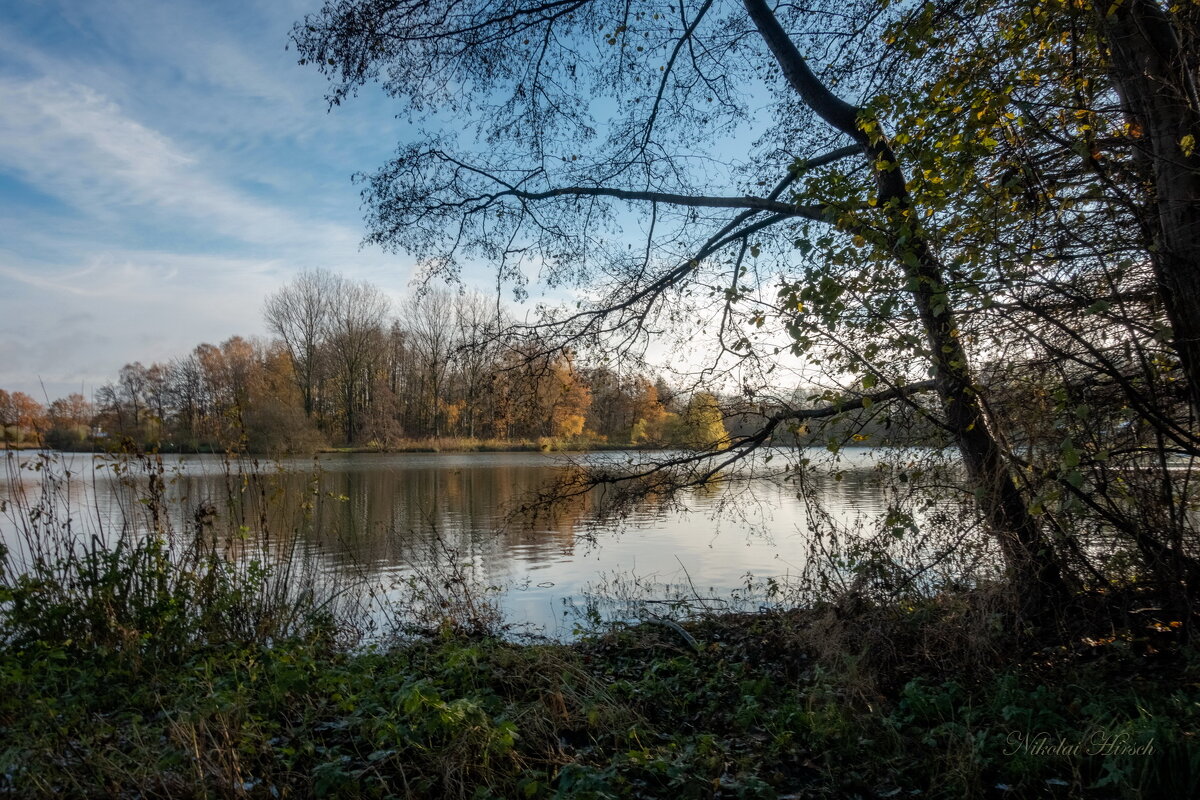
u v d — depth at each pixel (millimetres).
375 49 6957
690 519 15297
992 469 5109
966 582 5164
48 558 6707
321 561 10445
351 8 6828
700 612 8242
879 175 6008
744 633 6852
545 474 28562
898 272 4922
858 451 6027
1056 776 3639
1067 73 4918
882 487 5785
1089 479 4727
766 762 4023
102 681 5375
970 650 4668
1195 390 4402
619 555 12000
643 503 7641
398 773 3799
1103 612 4969
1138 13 4262
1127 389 4523
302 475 14164
